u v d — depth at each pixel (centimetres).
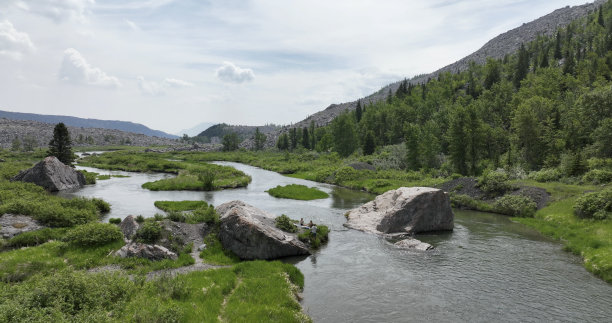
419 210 3884
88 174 7881
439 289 2256
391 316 1872
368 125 16338
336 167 10012
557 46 17100
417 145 9569
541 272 2594
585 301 2095
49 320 1313
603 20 18562
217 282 2133
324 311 1923
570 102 9969
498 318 1869
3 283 1895
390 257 2948
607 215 3638
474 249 3206
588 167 5928
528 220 4378
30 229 3173
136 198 5653
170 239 2839
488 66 17862
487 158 9312
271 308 1781
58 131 8262
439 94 17750
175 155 16800
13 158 12050
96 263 2427
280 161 14262
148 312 1502
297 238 3175
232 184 7356
